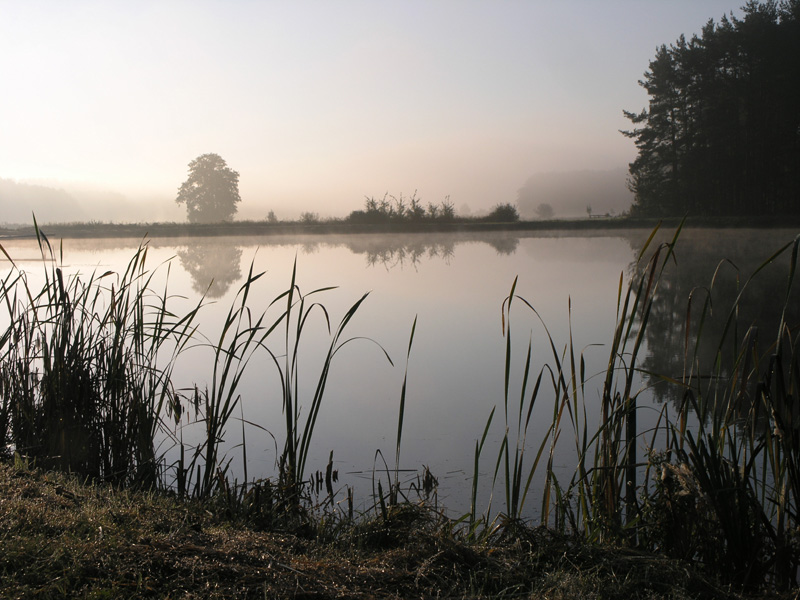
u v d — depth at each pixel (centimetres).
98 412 346
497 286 1138
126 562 180
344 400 494
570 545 228
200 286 1192
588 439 395
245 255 2003
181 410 473
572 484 269
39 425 340
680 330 741
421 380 546
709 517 234
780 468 229
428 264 1593
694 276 1273
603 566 212
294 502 289
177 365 605
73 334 372
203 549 195
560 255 1830
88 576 172
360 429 428
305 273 1419
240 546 204
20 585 164
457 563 207
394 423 439
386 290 1104
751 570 220
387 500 316
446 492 329
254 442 410
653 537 239
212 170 5775
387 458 377
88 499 239
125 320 356
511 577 202
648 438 376
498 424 432
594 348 650
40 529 196
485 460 371
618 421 258
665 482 232
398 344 683
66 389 337
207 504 276
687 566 215
